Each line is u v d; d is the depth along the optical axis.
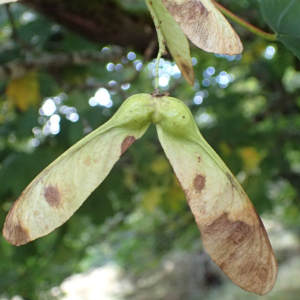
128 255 0.51
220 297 0.84
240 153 0.36
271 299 0.78
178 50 0.14
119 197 0.35
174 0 0.11
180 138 0.12
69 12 0.23
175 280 0.91
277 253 0.93
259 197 0.39
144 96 0.12
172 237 0.47
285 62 0.28
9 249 0.33
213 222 0.11
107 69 0.34
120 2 0.24
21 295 0.32
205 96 0.41
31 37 0.28
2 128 0.33
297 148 0.41
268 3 0.13
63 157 0.12
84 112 0.29
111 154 0.12
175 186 0.40
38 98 0.30
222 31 0.11
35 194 0.12
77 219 0.34
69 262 0.37
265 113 0.41
